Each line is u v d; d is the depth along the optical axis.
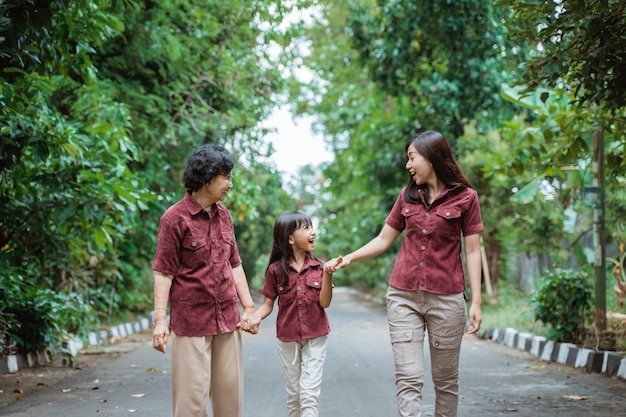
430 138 4.53
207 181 4.16
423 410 6.05
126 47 12.99
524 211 14.59
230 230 4.37
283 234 5.09
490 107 15.11
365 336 12.76
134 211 8.99
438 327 4.45
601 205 8.78
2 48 5.45
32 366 8.91
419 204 4.55
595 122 8.40
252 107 15.44
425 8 14.20
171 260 4.13
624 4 5.22
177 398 4.12
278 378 7.92
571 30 5.56
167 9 13.11
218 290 4.19
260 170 16.44
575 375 8.08
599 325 8.71
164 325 4.09
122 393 7.07
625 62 5.63
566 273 9.57
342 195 26.98
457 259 4.50
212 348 4.27
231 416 4.29
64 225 8.27
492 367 8.82
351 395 6.84
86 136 8.66
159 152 14.40
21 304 8.66
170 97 14.40
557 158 9.48
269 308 5.20
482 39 14.15
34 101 7.75
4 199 8.25
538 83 5.91
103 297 13.49
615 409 6.11
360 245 25.09
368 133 18.62
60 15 7.07
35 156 7.31
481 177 15.02
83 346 11.09
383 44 15.16
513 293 15.27
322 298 4.92
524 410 6.08
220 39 14.98
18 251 8.95
